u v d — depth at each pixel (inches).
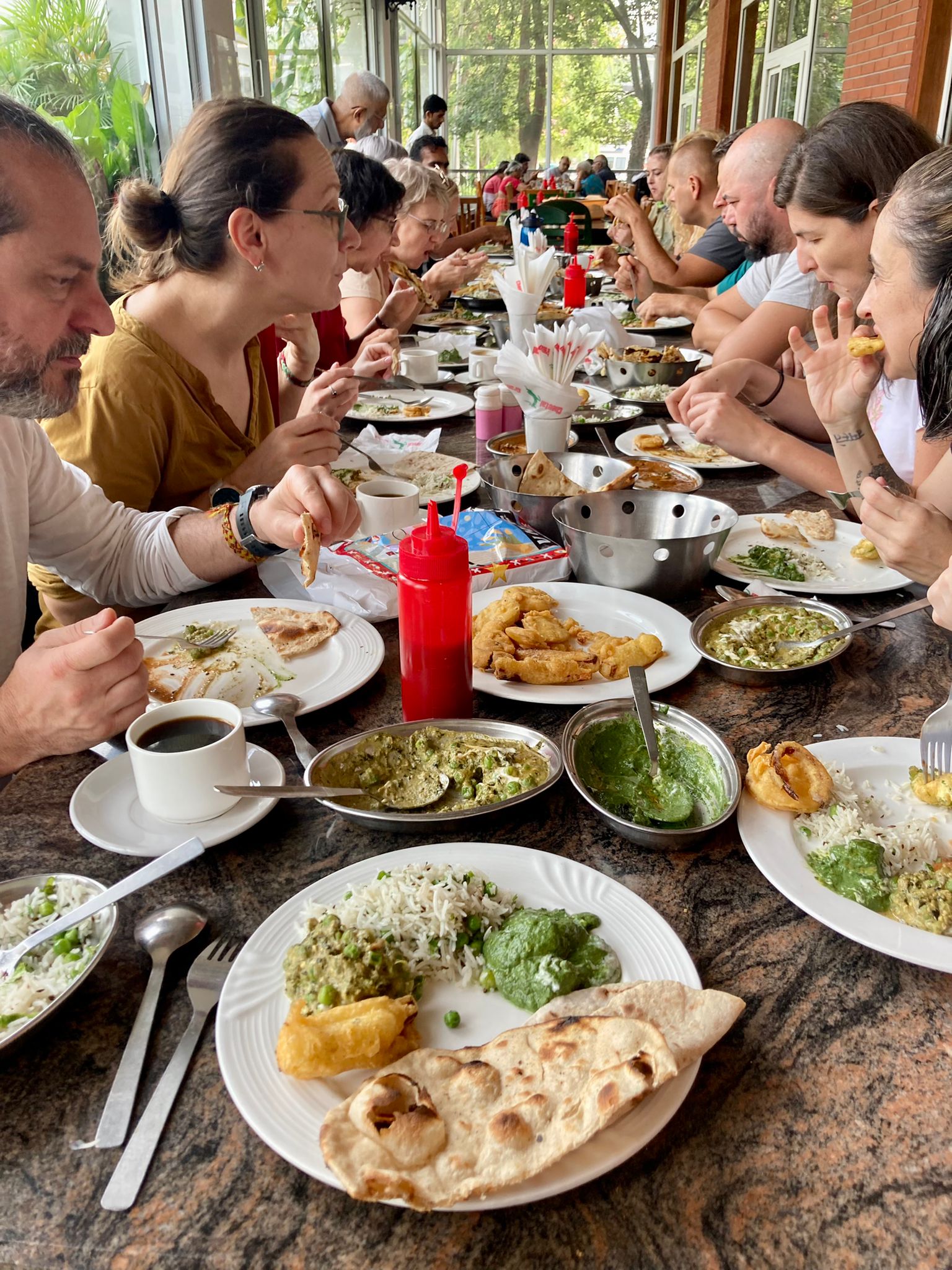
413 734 39.8
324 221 69.9
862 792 37.5
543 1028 25.1
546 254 103.0
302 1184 22.6
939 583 45.4
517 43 629.9
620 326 133.6
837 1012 27.6
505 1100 23.3
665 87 587.5
